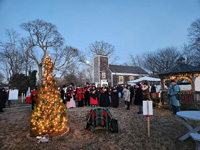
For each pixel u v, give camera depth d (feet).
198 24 77.92
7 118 22.58
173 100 21.53
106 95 31.68
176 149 10.78
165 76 30.96
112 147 11.28
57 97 14.32
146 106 13.43
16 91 40.68
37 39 86.28
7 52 91.30
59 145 11.74
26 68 96.22
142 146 11.40
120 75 99.25
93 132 14.57
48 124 12.96
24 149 11.20
